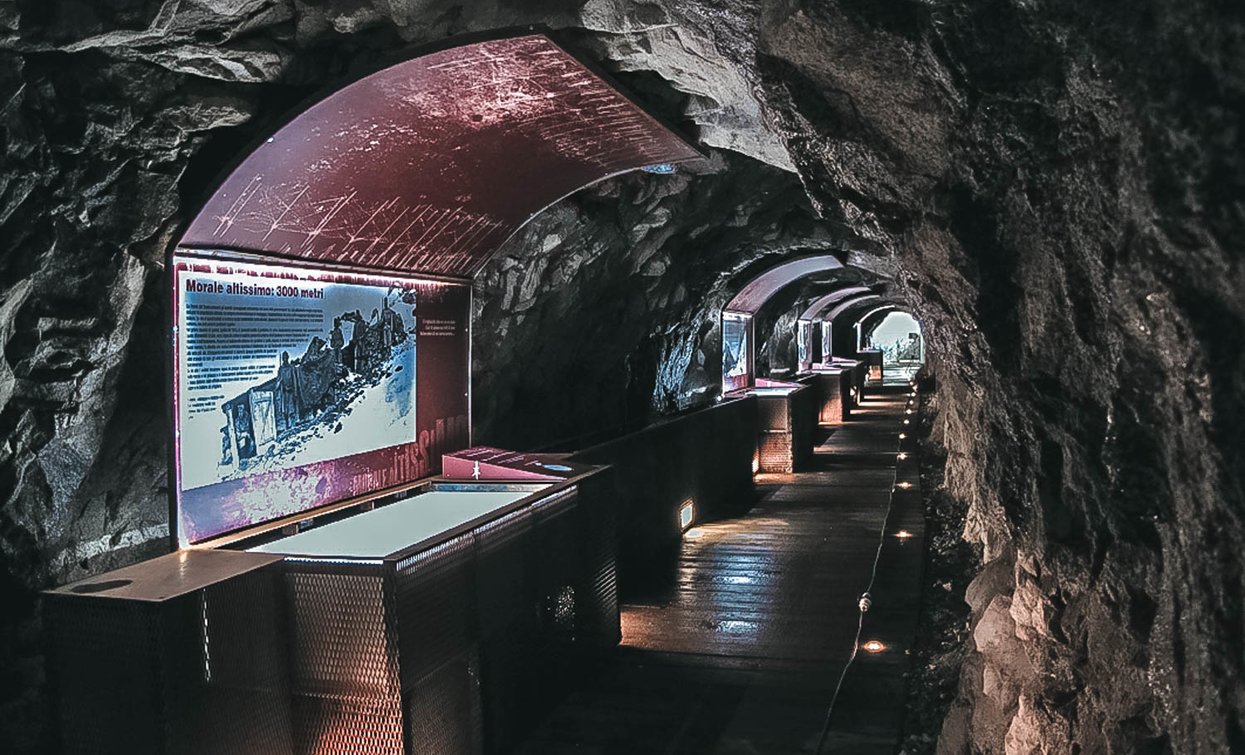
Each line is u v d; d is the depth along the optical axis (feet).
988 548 20.18
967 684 14.29
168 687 13.21
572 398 37.52
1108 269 7.01
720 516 42.52
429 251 22.94
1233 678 5.33
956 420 29.84
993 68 7.70
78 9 12.72
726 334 53.72
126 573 14.82
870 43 9.03
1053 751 9.72
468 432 25.98
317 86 16.12
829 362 100.83
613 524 25.45
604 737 19.88
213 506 17.10
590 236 29.45
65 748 13.62
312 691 15.98
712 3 11.56
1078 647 9.16
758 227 40.47
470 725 17.95
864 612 23.35
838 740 17.78
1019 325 9.16
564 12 14.75
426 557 16.58
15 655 15.11
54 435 14.96
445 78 16.05
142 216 15.24
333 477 20.45
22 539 15.23
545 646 21.24
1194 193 5.23
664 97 19.19
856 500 45.42
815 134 11.09
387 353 22.25
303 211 17.87
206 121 15.33
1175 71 5.32
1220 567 5.45
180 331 16.15
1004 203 8.82
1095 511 8.47
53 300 14.48
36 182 13.71
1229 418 5.28
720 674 23.17
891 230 11.33
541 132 19.48
